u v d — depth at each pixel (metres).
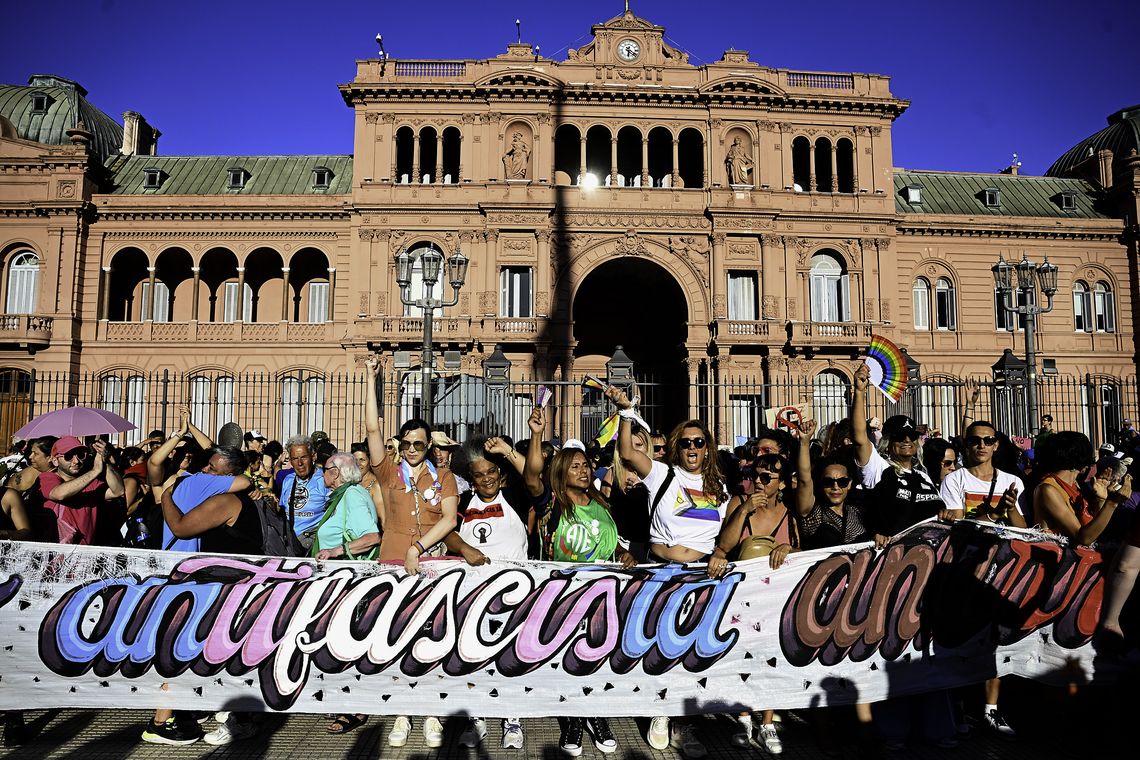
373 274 34.06
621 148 38.09
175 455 10.19
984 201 39.62
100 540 9.14
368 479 8.77
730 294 35.16
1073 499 6.91
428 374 17.38
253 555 6.77
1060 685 6.74
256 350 34.84
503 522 7.20
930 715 6.71
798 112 35.69
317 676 6.53
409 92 34.38
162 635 6.57
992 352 36.19
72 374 34.28
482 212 34.09
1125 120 43.81
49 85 41.19
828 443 9.76
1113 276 37.34
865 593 6.71
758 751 6.61
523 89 34.28
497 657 6.54
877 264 35.31
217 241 35.56
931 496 7.12
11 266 35.34
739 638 6.58
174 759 6.29
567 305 33.88
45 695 6.47
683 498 7.05
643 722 7.38
